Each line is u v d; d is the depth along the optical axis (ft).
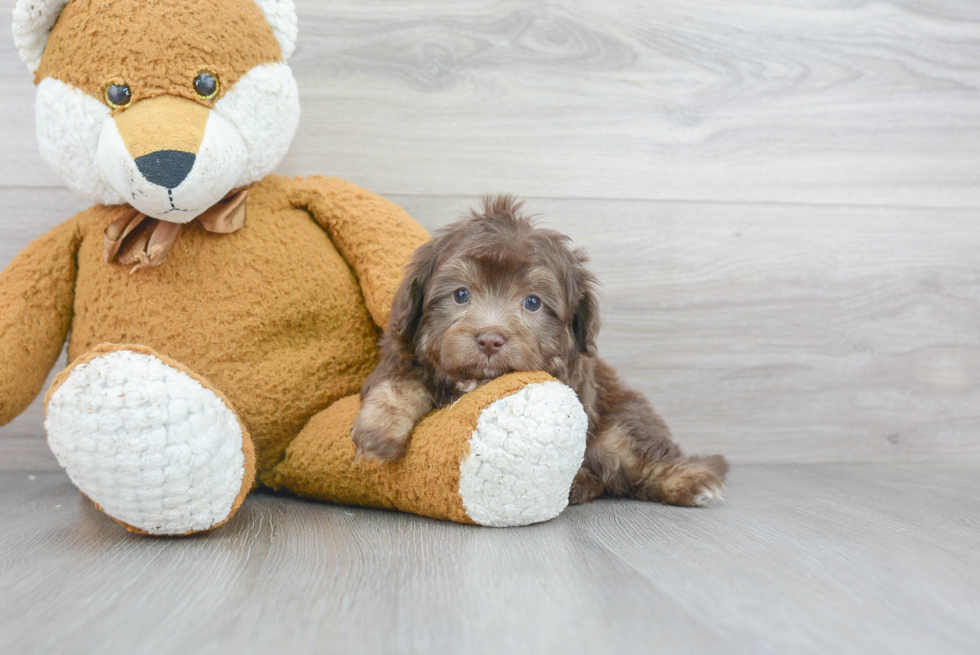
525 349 2.18
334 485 2.28
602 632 1.64
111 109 2.18
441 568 1.87
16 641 1.60
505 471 2.06
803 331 2.98
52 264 2.35
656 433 2.48
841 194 2.98
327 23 2.76
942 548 2.03
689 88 2.90
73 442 1.90
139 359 1.93
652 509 2.33
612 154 2.88
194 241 2.32
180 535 2.02
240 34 2.25
